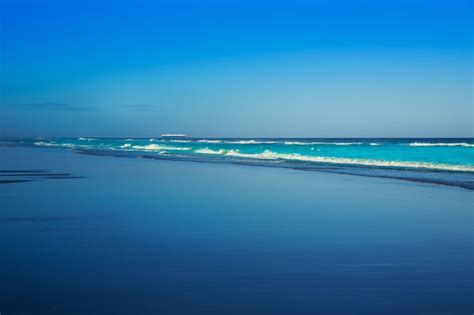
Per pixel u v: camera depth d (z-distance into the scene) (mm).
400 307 5105
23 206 13203
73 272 6516
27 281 6070
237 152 56375
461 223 10617
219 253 7664
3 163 34719
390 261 7152
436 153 41500
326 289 5750
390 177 23250
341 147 55375
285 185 19469
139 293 5590
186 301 5305
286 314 4906
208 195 16047
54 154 52125
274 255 7547
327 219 11180
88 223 10523
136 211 12352
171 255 7539
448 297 5438
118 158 43750
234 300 5340
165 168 29969
